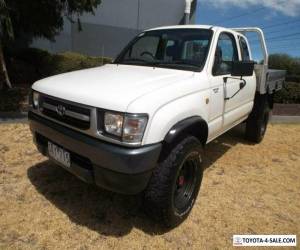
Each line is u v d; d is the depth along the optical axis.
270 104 6.12
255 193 3.83
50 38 9.78
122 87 2.65
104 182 2.50
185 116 2.82
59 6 8.14
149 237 2.82
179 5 16.53
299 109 9.86
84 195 3.42
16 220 2.90
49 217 2.99
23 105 7.01
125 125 2.33
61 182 3.66
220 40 3.81
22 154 4.41
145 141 2.40
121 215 3.12
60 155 2.86
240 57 4.43
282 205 3.60
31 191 3.42
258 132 5.73
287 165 4.90
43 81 3.19
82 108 2.53
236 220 3.20
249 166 4.73
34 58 12.22
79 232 2.81
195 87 3.07
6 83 8.49
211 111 3.47
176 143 2.77
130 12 15.66
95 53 15.25
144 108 2.39
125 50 4.28
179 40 3.83
